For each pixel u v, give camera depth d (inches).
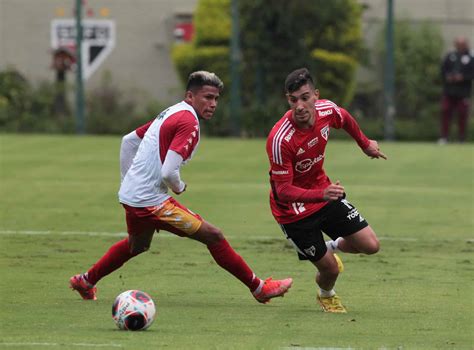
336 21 3708.2
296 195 1010.7
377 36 4178.2
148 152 1040.8
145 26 4399.6
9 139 3159.5
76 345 852.0
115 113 3649.1
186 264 1332.4
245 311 1043.3
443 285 1200.8
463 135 3336.6
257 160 2659.9
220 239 1047.0
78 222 1694.1
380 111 4106.8
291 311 1047.0
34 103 3646.7
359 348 858.8
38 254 1395.2
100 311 1027.3
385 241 1537.9
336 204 1059.3
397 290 1169.4
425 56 4055.1
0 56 4426.7
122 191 1056.8
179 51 3996.1
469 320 998.4
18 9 4426.7
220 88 1045.2
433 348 865.5
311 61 3609.7
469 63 3284.9
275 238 1562.5
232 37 3432.6
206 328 946.1
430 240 1550.2
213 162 2608.3
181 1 4387.3
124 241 1084.5
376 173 2426.2
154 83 4389.8
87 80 4338.1
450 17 4239.7
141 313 922.7
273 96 3575.3
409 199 2011.6
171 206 1041.5
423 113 3961.6
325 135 1039.0
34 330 923.4
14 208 1851.6
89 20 4382.4
